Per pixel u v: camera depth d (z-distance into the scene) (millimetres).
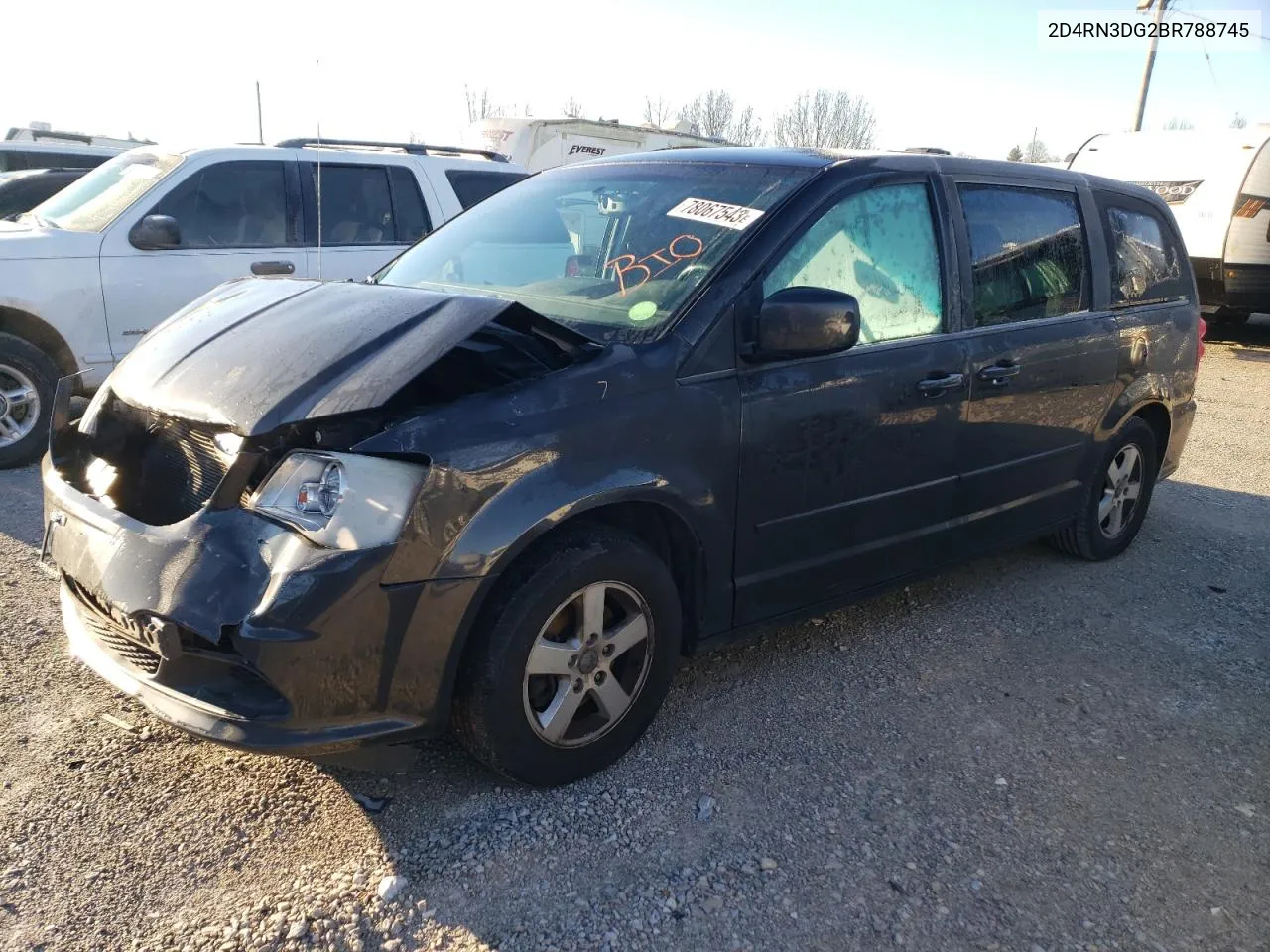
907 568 3910
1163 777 3201
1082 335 4445
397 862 2598
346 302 2967
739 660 3854
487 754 2760
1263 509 6438
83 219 6688
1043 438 4367
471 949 2332
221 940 2311
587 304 3262
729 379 3098
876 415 3516
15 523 5066
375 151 7785
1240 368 12555
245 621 2340
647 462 2881
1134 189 5145
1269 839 2910
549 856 2650
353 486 2422
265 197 7012
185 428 2717
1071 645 4168
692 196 3559
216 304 3277
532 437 2656
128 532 2547
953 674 3832
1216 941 2488
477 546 2551
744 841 2754
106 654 2713
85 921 2344
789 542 3393
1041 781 3135
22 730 3107
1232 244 12797
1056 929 2496
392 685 2521
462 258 3846
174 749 3051
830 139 38688
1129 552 5398
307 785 2904
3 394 6102
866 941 2422
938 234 3830
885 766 3168
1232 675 3971
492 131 16266
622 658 3064
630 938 2385
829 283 3408
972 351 3869
